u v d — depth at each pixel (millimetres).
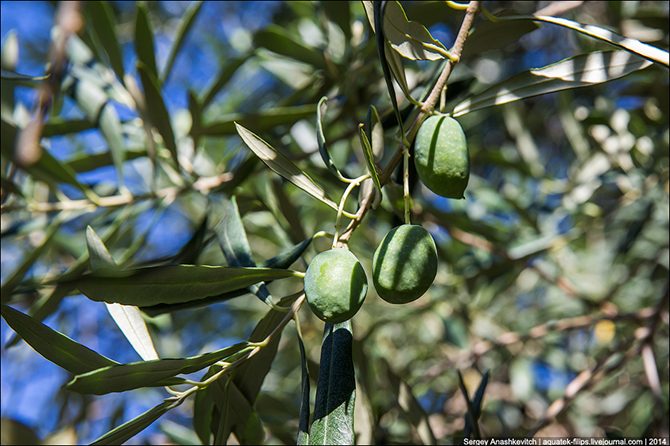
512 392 758
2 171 490
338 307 301
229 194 474
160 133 480
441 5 451
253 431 405
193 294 342
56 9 486
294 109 486
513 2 666
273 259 375
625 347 522
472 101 344
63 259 697
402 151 325
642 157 629
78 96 496
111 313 352
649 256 723
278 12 865
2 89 496
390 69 328
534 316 768
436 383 778
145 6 483
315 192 335
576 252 784
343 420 325
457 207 646
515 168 667
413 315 667
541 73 343
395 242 304
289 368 770
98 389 320
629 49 311
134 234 721
